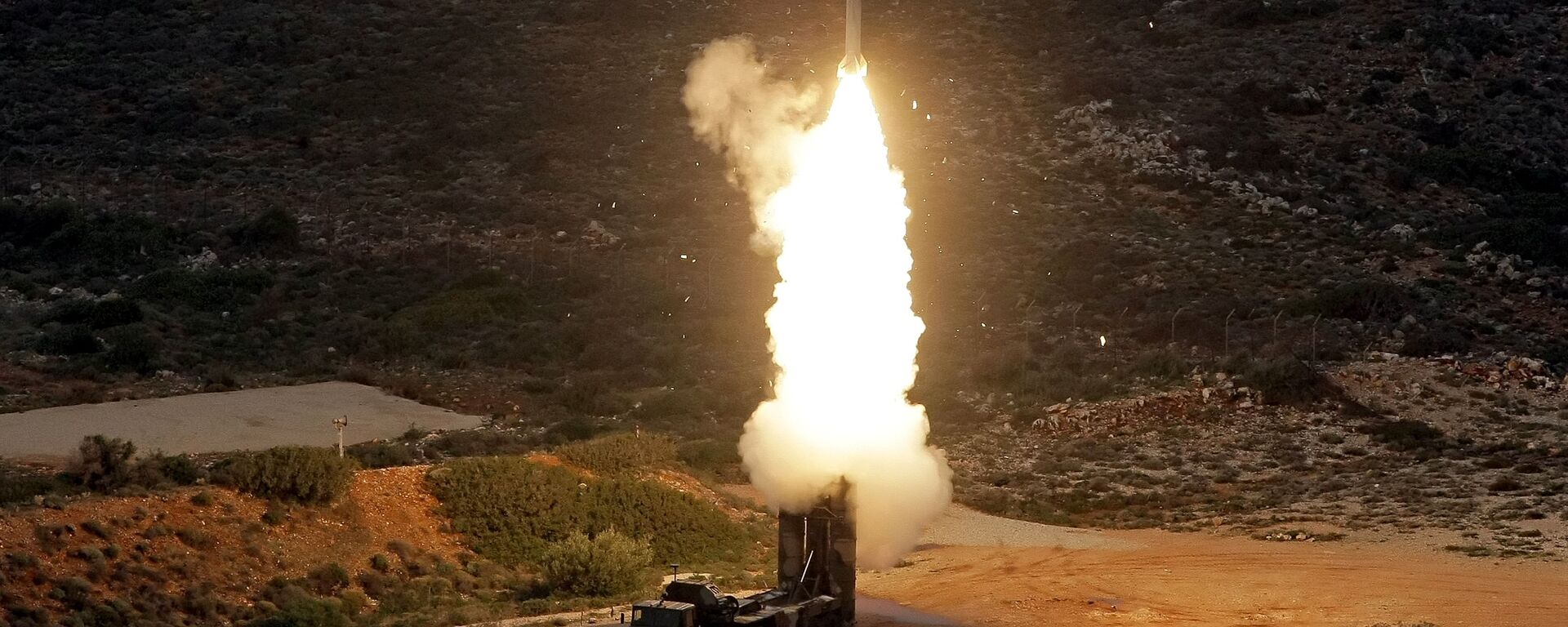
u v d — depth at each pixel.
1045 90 114.38
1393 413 65.31
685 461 54.62
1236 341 75.56
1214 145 106.88
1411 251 93.19
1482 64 122.75
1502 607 37.53
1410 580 40.78
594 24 126.88
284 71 121.31
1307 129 112.06
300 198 101.62
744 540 45.19
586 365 74.69
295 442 56.84
